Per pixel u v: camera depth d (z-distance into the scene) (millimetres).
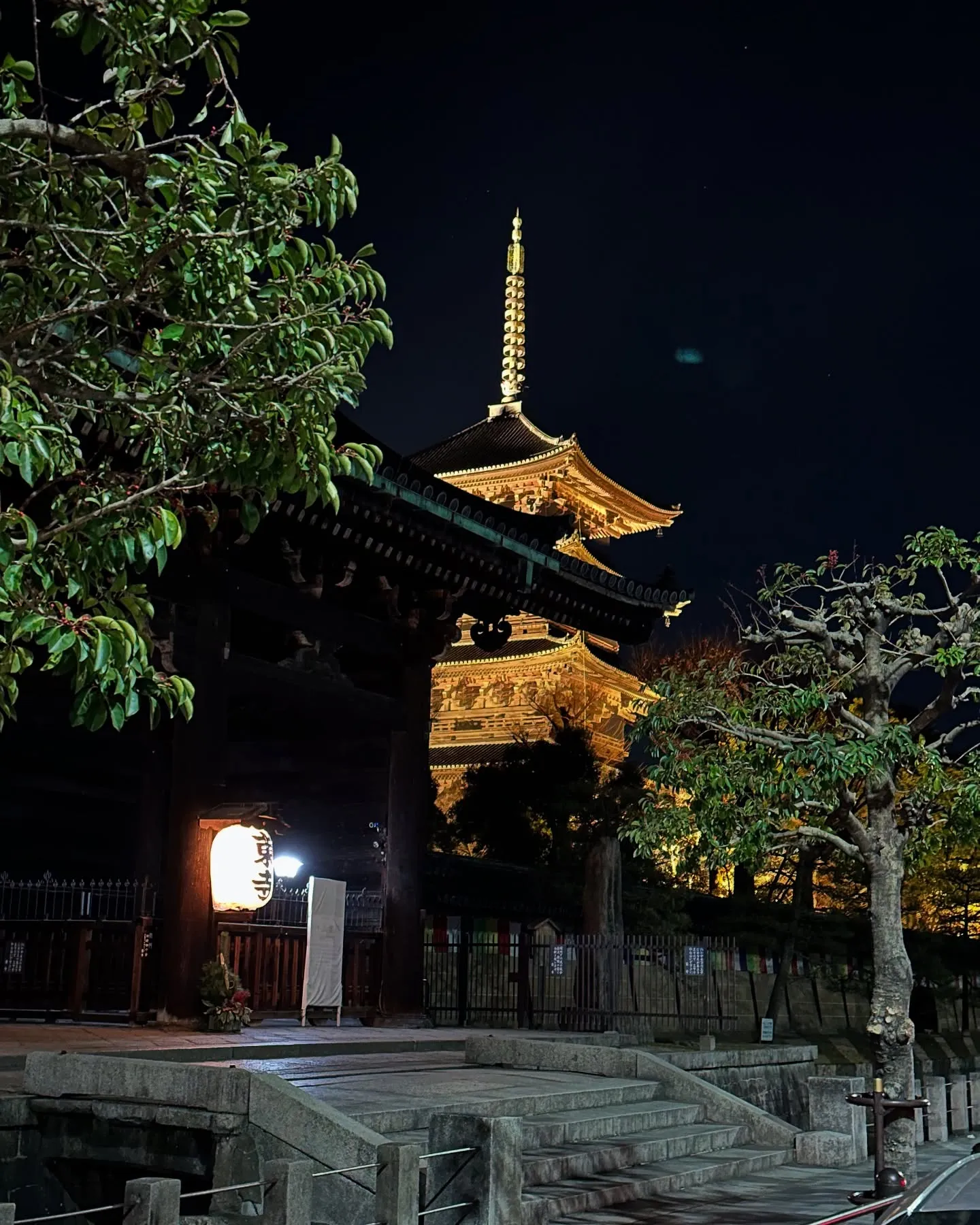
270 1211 9219
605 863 28219
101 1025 18984
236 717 26438
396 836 23703
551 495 67750
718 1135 17438
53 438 8016
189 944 18969
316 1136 11438
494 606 25875
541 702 65062
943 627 18312
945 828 20234
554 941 26641
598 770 40250
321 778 24953
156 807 23531
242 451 8883
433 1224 11000
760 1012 36281
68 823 24844
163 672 19547
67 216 8453
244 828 19203
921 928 48969
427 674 24766
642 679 54125
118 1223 12289
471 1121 11117
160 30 8164
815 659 20188
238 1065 15656
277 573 22969
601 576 26328
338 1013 21312
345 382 8797
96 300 8688
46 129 8109
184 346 9008
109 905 23750
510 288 74250
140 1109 12117
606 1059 18672
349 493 20797
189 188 8250
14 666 7566
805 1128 24406
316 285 8789
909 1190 7453
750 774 18859
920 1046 39594
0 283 9289
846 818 18609
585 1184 13781
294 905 22516
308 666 22234
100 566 8492
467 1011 26234
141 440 9250
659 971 31922
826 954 40000
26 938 20484
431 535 22547
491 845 39531
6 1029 17562
